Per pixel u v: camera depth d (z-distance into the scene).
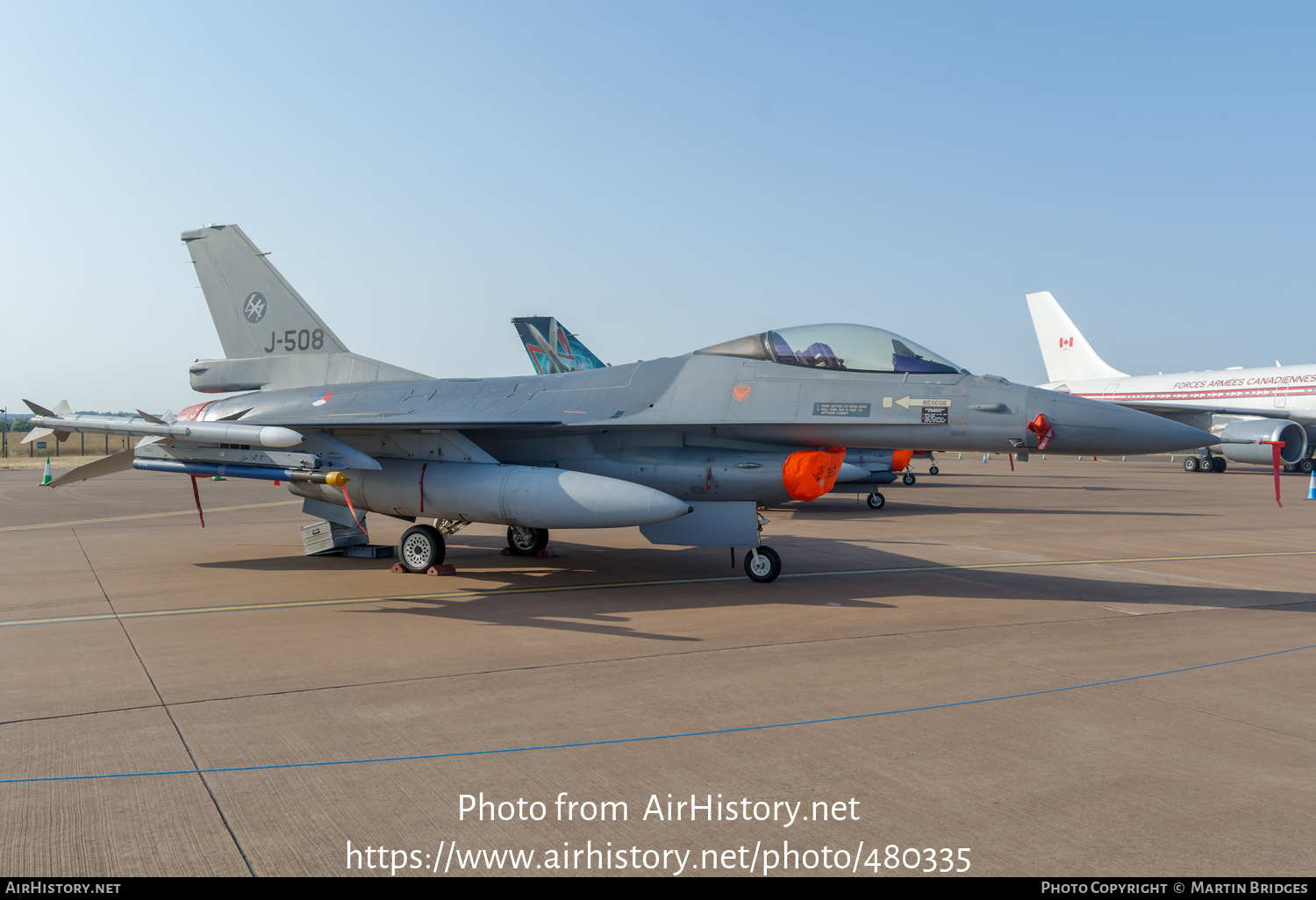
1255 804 3.59
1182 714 4.78
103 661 5.87
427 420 9.19
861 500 21.52
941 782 3.80
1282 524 16.27
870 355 8.85
